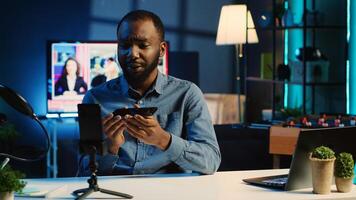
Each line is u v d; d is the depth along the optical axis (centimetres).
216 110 648
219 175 260
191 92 273
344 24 543
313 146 229
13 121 646
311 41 573
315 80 532
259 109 669
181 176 257
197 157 256
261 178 249
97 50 622
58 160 613
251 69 679
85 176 263
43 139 649
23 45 653
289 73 554
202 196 223
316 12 542
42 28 655
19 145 635
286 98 614
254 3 660
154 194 226
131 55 253
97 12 665
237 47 614
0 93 219
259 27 578
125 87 270
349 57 537
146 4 679
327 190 227
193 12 689
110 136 242
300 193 228
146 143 248
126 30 252
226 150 429
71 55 619
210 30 693
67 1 659
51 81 616
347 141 239
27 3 652
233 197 221
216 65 696
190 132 270
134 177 255
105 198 221
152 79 268
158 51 257
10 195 207
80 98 620
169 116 272
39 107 657
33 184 243
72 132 648
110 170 260
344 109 547
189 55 691
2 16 648
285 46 612
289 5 585
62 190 230
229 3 691
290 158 430
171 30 687
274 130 411
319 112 570
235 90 698
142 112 237
